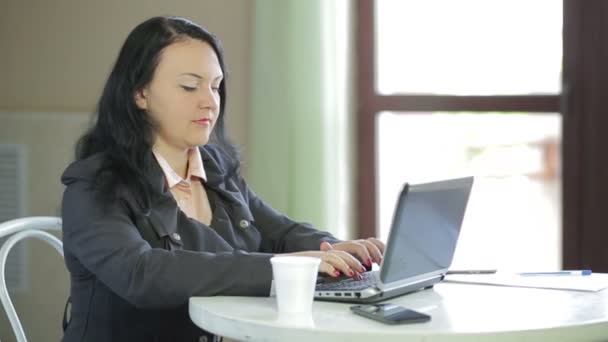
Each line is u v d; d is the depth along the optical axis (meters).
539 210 3.69
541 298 1.88
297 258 1.68
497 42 3.66
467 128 3.69
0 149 3.57
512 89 3.66
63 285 3.54
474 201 3.72
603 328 1.62
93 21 3.58
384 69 3.70
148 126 2.17
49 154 3.55
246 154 3.49
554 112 3.62
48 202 3.55
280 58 3.38
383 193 3.73
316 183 3.38
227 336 1.67
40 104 3.62
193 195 2.28
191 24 2.23
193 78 2.15
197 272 1.86
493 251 3.72
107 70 3.58
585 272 2.23
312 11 3.37
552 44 3.62
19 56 3.62
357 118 3.70
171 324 2.09
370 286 1.86
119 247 1.91
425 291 1.98
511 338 1.54
